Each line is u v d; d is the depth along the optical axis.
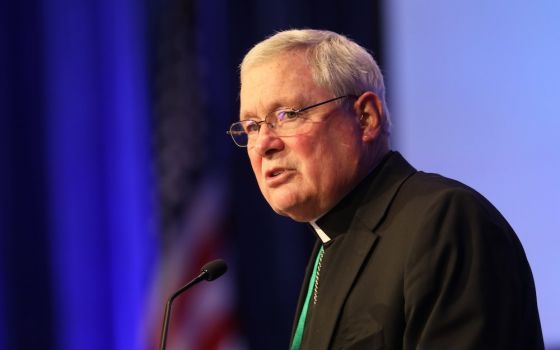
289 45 5.56
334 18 11.84
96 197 12.10
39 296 11.91
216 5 11.91
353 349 5.02
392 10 11.48
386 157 5.74
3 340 11.82
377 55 11.60
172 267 11.66
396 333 4.90
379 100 5.69
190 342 11.55
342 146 5.52
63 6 12.09
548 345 10.32
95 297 12.03
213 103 11.83
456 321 4.63
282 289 11.88
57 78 12.06
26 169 11.95
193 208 11.73
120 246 12.11
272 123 5.51
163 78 11.86
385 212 5.40
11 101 11.94
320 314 5.31
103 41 12.11
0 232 11.86
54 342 11.90
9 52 11.97
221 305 11.70
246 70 5.65
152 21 11.91
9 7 12.00
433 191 5.25
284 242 11.95
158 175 11.80
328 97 5.50
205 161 11.78
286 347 11.86
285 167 5.50
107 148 12.11
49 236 11.95
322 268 5.64
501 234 4.88
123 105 12.12
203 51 11.86
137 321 12.05
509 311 4.68
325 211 5.70
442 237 4.84
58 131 12.04
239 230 11.90
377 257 5.22
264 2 11.90
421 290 4.76
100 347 11.99
